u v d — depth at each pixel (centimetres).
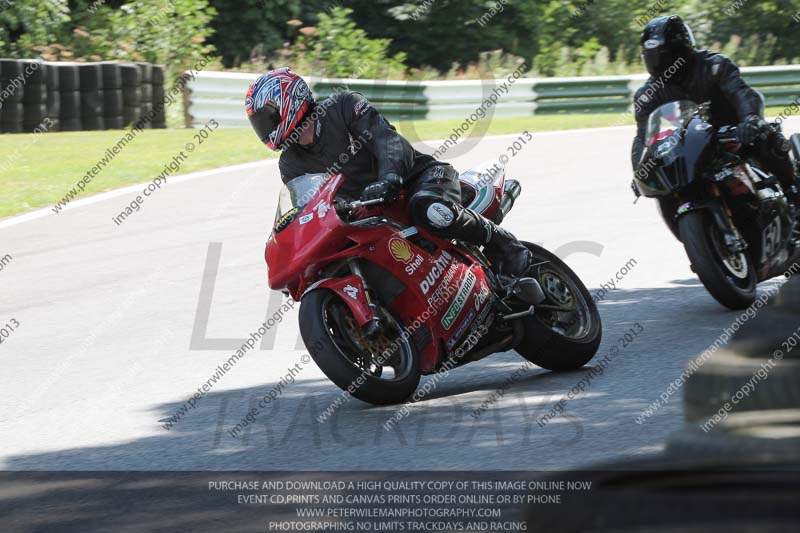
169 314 2788
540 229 3644
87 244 3675
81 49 8375
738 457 691
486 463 1499
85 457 1700
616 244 3350
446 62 10525
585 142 5909
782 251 2472
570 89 7550
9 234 3841
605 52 9819
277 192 4556
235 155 5453
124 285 3122
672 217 2503
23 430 1905
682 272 2920
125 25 8562
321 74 8488
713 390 866
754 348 884
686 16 11006
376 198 1845
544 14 10669
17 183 4666
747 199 2366
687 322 2344
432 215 1895
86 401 2077
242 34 10050
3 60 5972
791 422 765
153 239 3728
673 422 1619
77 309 2886
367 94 6756
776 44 10962
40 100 6081
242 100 6794
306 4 10431
